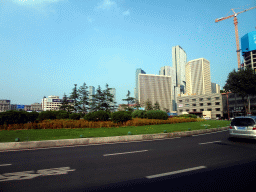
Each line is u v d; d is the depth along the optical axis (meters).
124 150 7.61
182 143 9.52
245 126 9.64
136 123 18.88
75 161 5.79
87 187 3.69
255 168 4.98
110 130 14.20
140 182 3.95
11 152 7.27
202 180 4.06
